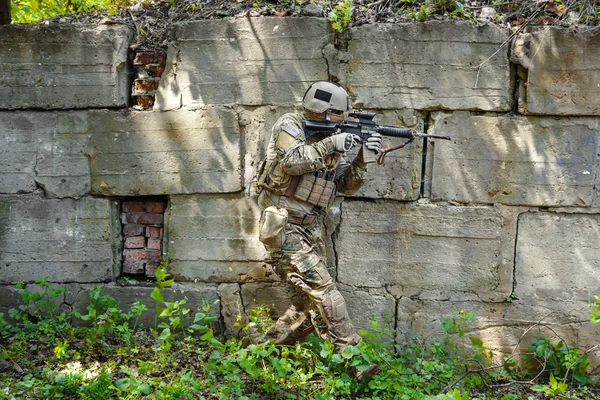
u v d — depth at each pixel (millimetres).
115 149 4395
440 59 4176
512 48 4133
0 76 4379
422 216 4289
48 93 4383
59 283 4516
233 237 4406
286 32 4230
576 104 4117
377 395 3809
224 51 4285
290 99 4281
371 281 4359
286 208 3883
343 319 3793
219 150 4336
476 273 4285
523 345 4293
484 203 4258
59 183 4441
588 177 4172
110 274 4516
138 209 4555
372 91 4227
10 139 4426
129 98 4465
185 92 4336
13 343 4129
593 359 4238
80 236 4480
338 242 4355
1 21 4496
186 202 4418
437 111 4230
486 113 4215
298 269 3820
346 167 4020
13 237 4484
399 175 4273
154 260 4574
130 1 4719
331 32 4219
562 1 4250
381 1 4410
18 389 3562
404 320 4359
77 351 4094
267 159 3908
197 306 4449
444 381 3889
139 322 4477
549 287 4262
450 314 4332
